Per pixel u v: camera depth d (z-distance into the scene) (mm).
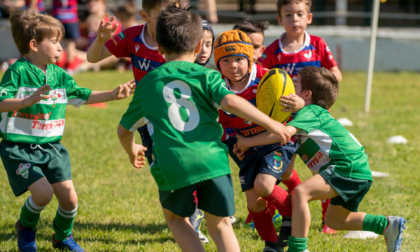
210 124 12945
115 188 23406
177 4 16562
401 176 24656
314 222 19203
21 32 15617
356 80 58969
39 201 15109
